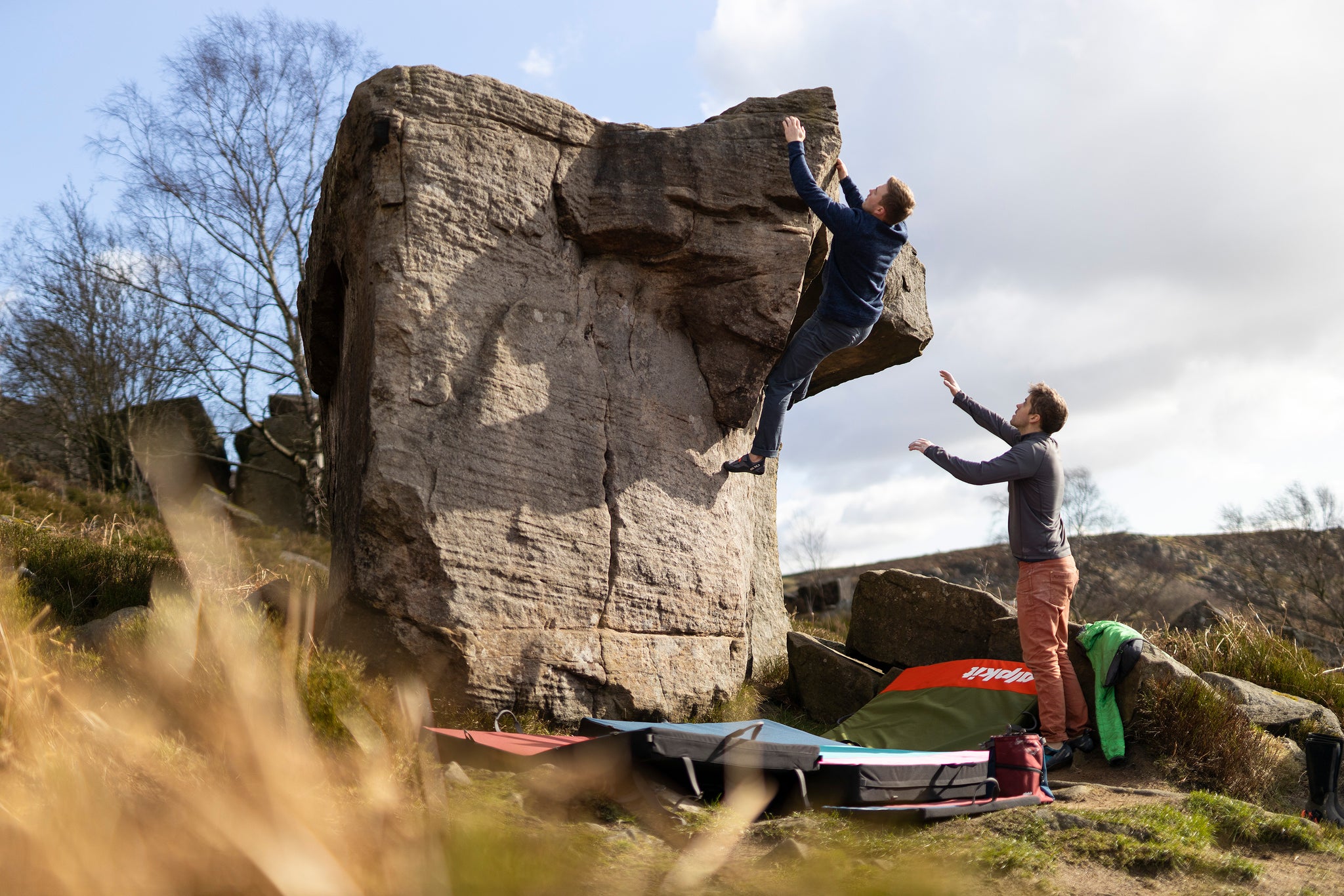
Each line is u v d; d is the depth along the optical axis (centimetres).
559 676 504
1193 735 505
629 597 538
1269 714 558
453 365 498
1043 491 516
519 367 516
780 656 767
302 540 1588
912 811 342
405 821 203
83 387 1992
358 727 215
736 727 415
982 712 544
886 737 552
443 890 186
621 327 564
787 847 284
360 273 542
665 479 565
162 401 1992
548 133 545
